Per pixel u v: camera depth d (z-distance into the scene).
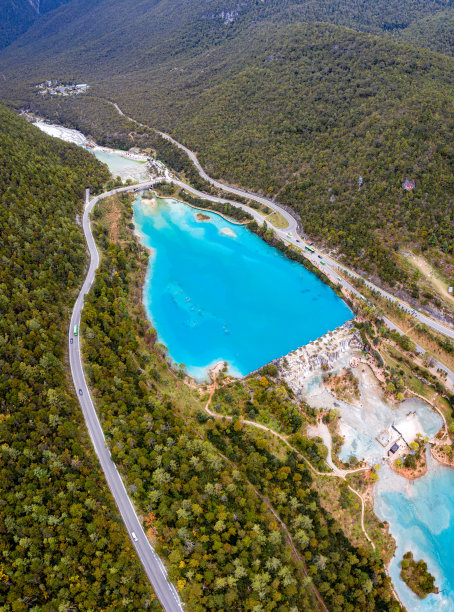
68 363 142.75
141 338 165.12
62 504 98.56
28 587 86.12
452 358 161.50
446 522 124.38
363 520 121.50
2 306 142.25
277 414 136.25
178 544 98.62
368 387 154.12
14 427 111.19
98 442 121.00
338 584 102.62
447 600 110.62
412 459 134.62
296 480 119.12
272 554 101.38
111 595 89.25
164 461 111.81
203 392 146.88
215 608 91.25
